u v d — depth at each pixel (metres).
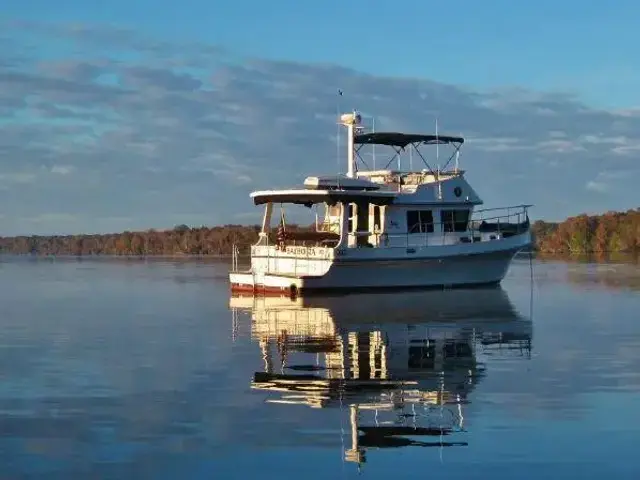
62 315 36.62
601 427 13.88
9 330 30.17
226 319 33.62
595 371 19.45
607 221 163.25
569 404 15.63
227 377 18.91
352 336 27.00
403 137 51.84
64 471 11.73
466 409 15.21
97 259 196.50
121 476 11.51
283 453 12.45
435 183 50.25
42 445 13.07
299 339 26.25
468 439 13.13
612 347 23.92
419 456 12.25
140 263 142.50
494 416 14.65
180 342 25.86
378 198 47.66
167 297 48.88
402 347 24.06
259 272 49.38
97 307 41.41
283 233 49.56
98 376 19.33
